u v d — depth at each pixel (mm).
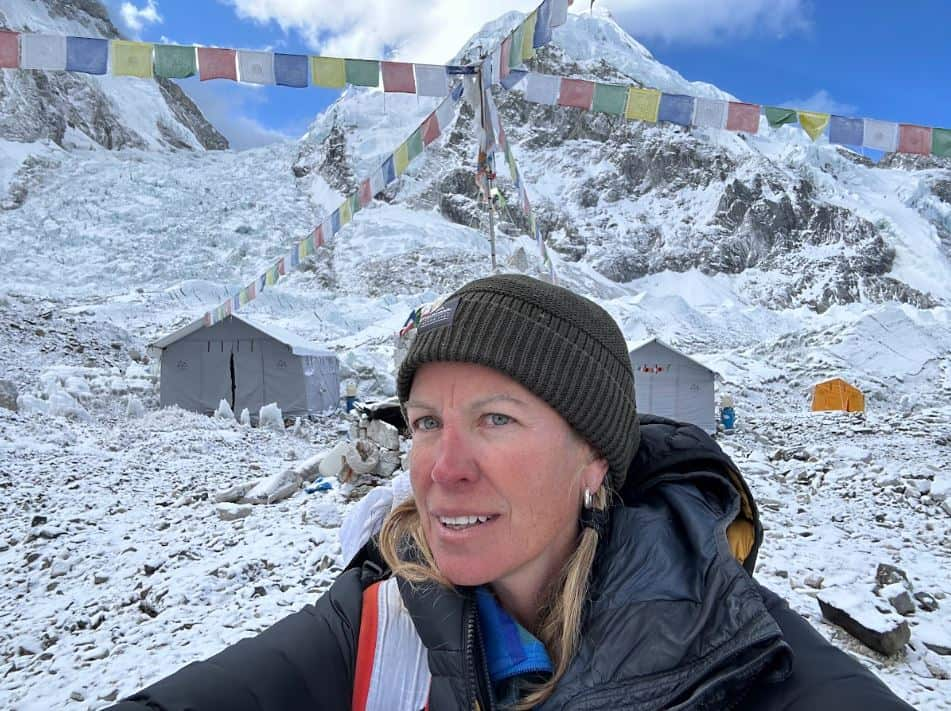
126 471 10828
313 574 5219
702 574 956
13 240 76062
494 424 976
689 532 1017
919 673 3500
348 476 8125
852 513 7238
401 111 126875
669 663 880
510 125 138500
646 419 1362
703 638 885
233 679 923
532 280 1087
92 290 64750
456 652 955
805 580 4875
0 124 104625
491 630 985
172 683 917
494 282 1057
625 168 123125
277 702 929
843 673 855
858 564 5250
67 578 5863
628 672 890
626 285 98562
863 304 83062
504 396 956
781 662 855
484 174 6523
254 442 15148
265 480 8609
